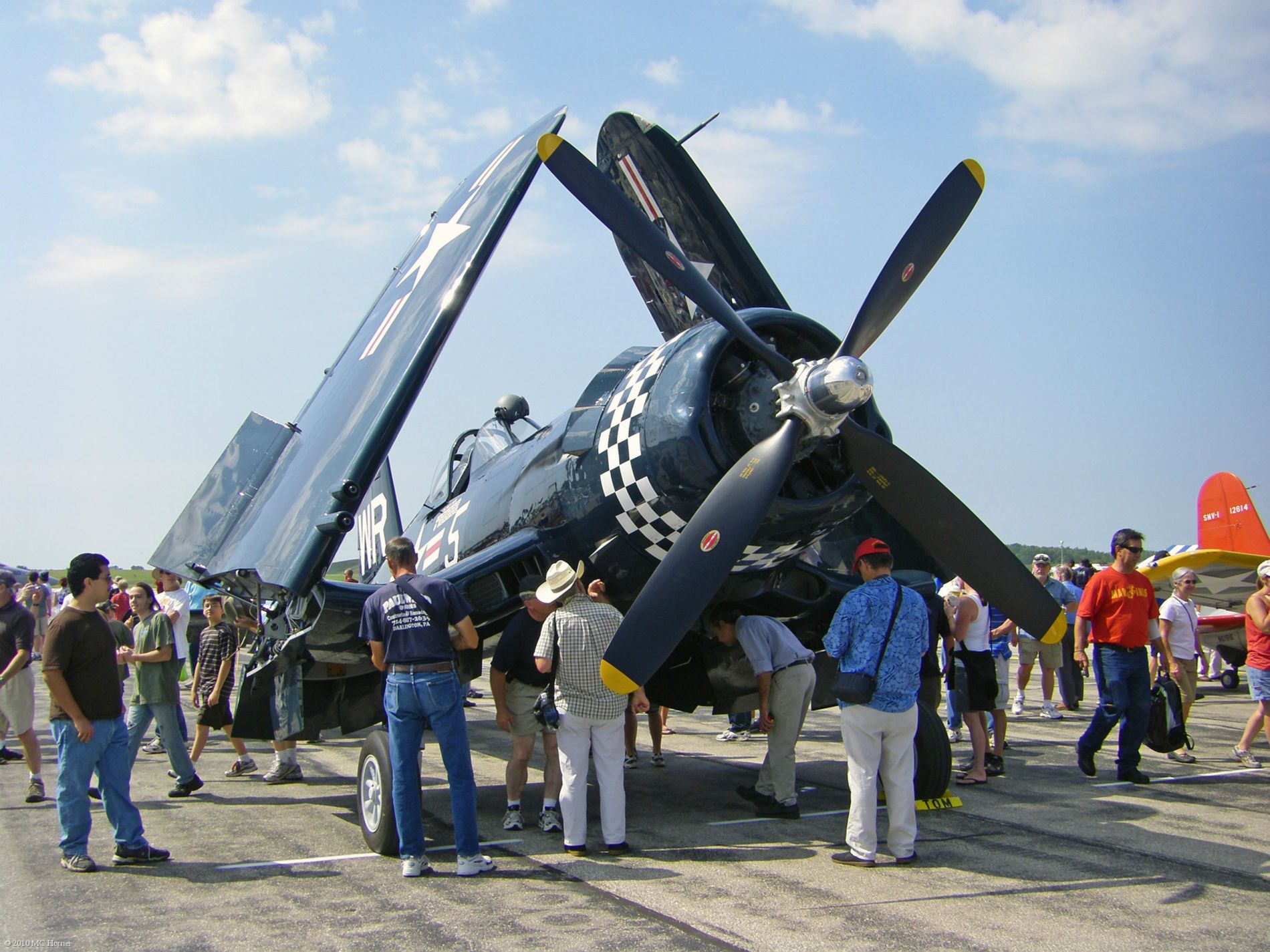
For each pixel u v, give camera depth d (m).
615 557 5.42
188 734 9.94
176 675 6.44
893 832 4.36
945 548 4.90
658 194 6.06
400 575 4.44
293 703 5.16
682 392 4.92
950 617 6.30
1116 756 7.43
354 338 7.23
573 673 4.62
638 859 4.48
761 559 5.18
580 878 4.16
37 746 6.24
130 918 3.63
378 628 4.37
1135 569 6.36
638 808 5.73
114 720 4.46
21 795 6.45
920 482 4.82
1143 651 6.30
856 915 3.58
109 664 4.46
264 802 6.23
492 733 9.97
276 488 6.01
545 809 5.11
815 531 5.11
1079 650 6.48
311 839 5.03
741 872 4.22
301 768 7.72
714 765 7.41
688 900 3.79
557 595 4.66
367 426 5.12
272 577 4.96
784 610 6.09
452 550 7.10
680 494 4.93
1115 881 4.04
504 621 5.95
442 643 4.32
